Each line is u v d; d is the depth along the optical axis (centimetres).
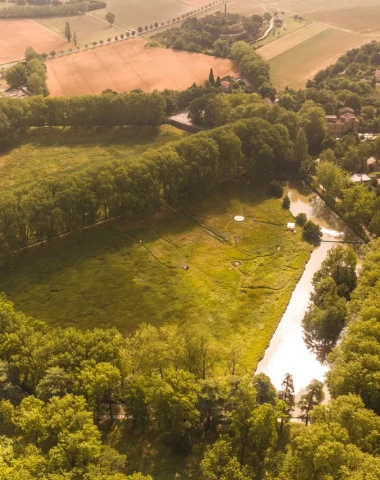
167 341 11112
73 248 16075
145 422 10425
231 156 18812
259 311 13800
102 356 10769
